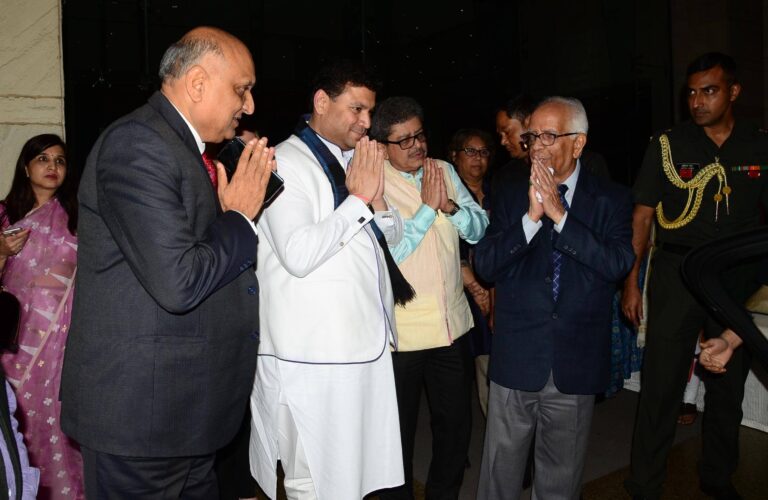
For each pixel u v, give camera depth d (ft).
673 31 20.43
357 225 6.89
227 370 6.16
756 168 9.55
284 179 7.02
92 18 12.29
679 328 9.71
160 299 5.42
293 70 14.67
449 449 9.41
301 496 7.43
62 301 9.34
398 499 9.13
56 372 9.26
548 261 7.72
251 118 9.71
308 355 6.95
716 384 9.95
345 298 7.02
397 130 8.93
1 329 6.91
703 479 10.34
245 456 9.52
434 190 8.62
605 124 19.44
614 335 12.94
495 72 16.99
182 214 5.53
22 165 9.49
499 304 8.05
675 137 9.94
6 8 11.01
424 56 16.01
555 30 17.95
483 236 8.74
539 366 7.66
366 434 7.37
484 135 11.46
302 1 14.64
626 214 7.86
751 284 8.32
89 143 12.34
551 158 7.67
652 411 9.89
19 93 11.19
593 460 11.69
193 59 5.87
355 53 15.28
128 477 5.89
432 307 8.94
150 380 5.71
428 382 9.52
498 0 16.97
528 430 8.03
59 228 9.45
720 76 9.39
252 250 6.02
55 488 9.32
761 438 12.30
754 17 20.81
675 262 9.78
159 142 5.57
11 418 4.33
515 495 8.17
